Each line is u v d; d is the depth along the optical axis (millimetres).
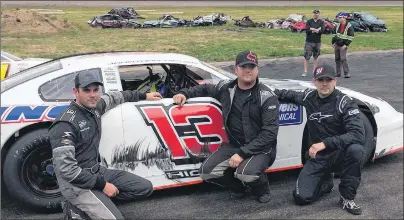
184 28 30172
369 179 4211
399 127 4504
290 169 4277
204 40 21047
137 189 3072
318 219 3424
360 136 3443
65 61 3791
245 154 3445
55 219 3381
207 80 4027
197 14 48156
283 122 3941
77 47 18344
